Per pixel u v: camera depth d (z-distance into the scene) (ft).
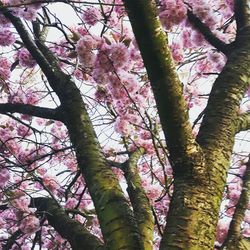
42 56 11.08
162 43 6.32
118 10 13.91
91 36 10.45
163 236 6.31
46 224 14.97
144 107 12.55
